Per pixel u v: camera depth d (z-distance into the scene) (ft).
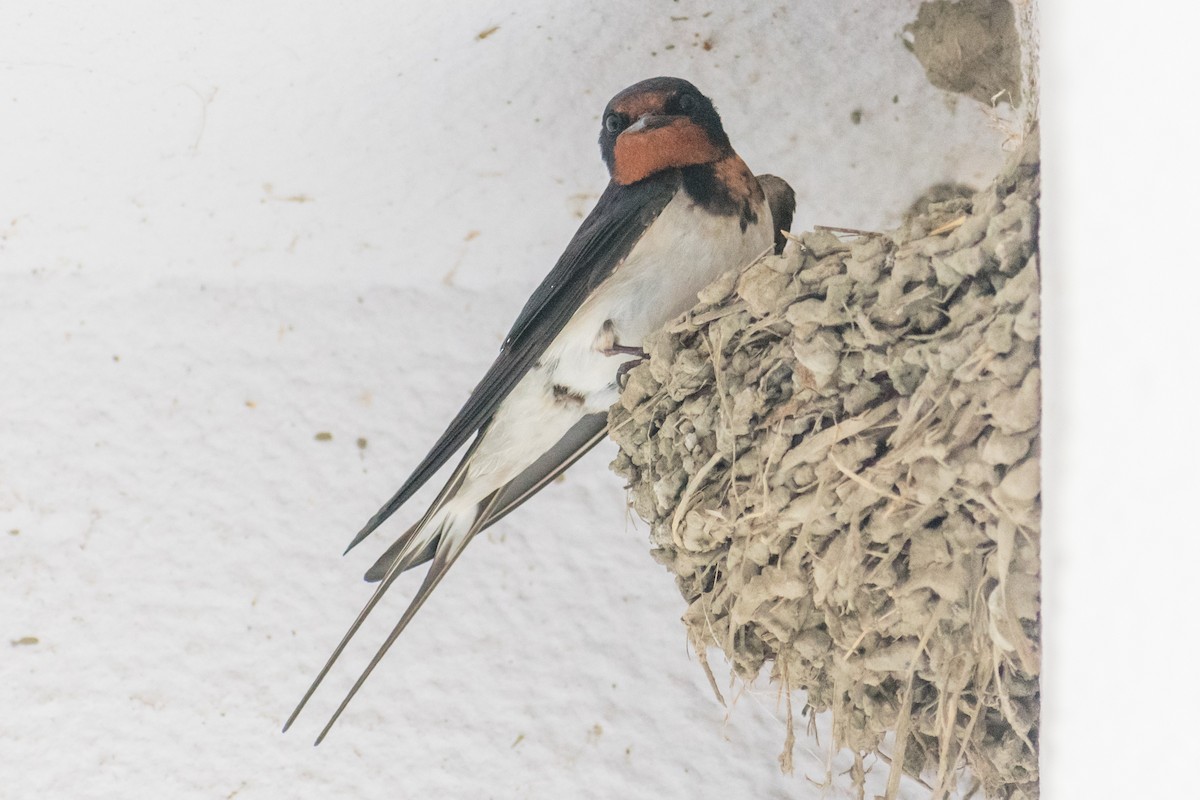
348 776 14.40
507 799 14.34
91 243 15.74
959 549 9.47
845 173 15.01
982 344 9.44
